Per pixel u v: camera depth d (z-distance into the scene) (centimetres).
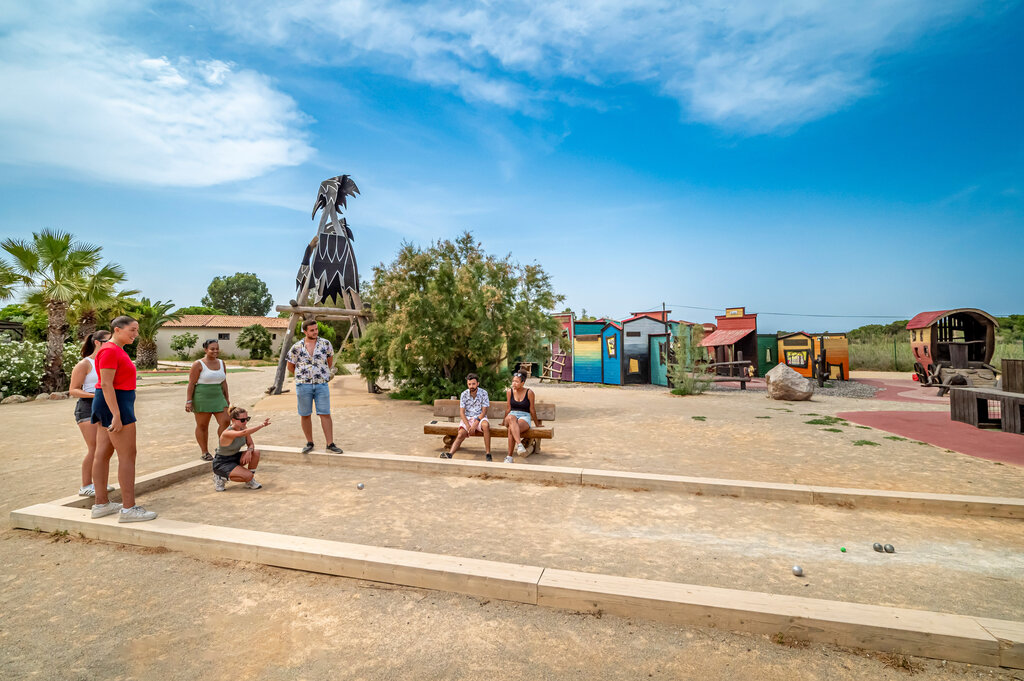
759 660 295
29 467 736
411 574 386
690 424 1114
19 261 1734
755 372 2478
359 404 1476
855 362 3061
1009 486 630
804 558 434
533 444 824
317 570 408
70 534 482
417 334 1362
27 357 1733
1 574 405
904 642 300
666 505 578
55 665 291
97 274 1966
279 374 1719
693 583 387
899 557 438
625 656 299
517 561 424
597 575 371
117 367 483
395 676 281
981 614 342
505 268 1452
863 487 632
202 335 4919
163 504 574
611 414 1277
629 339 2258
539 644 312
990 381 1680
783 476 682
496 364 1515
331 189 1889
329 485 653
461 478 688
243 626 332
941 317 1883
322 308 1769
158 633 324
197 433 729
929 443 889
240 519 526
